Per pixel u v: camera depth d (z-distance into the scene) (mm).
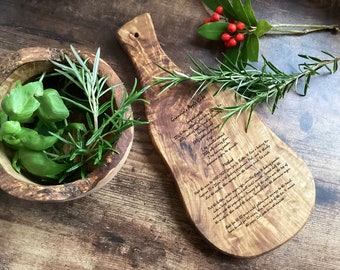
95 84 361
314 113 445
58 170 348
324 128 443
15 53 349
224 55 405
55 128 356
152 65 426
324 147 441
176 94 424
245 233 407
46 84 387
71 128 359
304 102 446
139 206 421
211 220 409
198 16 454
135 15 449
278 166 420
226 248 405
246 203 413
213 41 450
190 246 417
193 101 425
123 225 418
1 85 351
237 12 417
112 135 367
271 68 408
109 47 442
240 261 419
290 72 453
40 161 340
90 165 364
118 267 413
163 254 416
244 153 421
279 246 411
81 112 394
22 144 336
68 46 441
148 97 422
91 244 414
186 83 426
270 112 442
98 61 346
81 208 418
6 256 408
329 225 428
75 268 411
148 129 420
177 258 416
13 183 331
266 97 407
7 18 440
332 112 446
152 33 430
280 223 410
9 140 333
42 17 443
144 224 419
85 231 415
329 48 458
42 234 412
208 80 421
